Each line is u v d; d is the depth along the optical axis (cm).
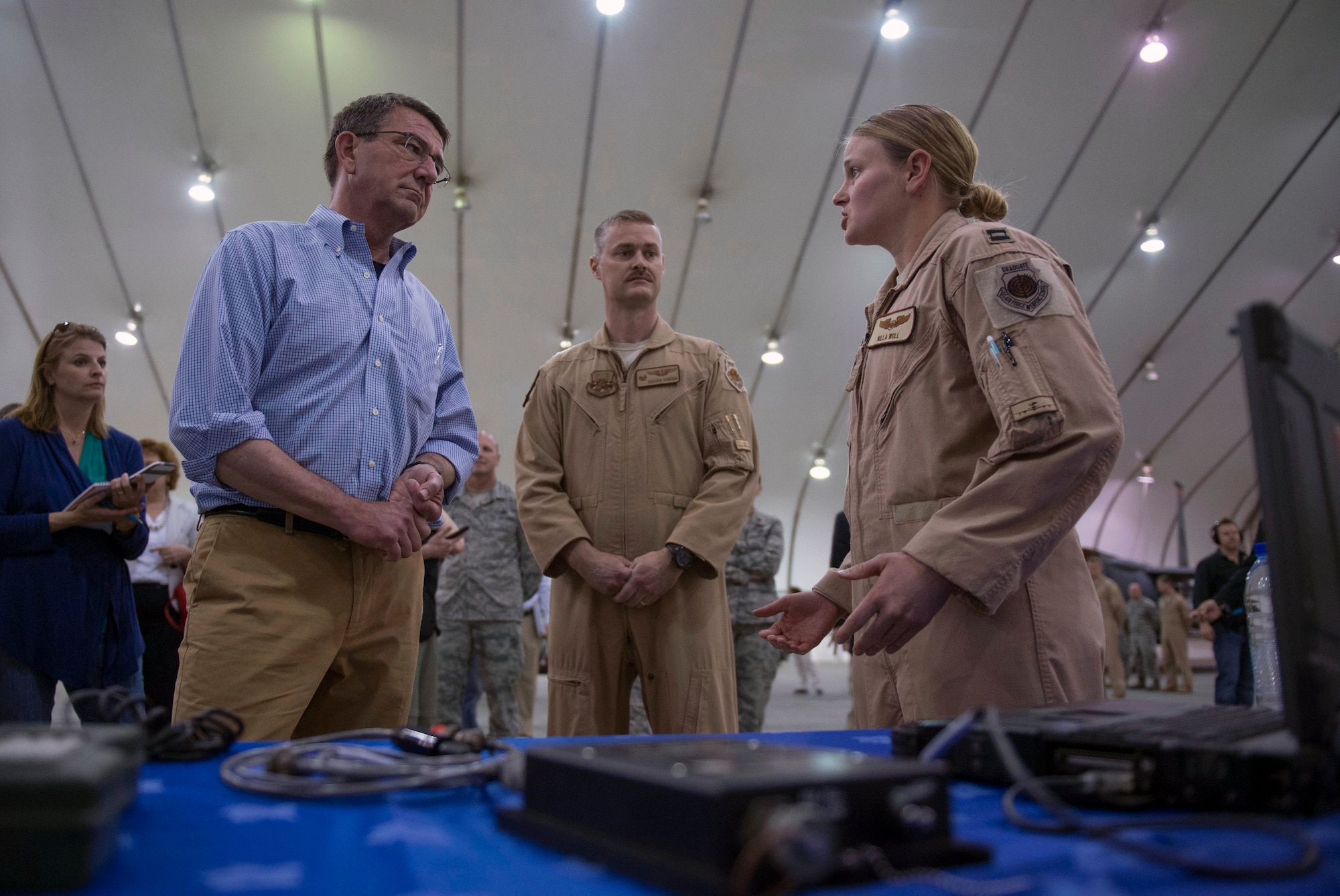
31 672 219
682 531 197
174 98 835
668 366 215
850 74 891
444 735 79
